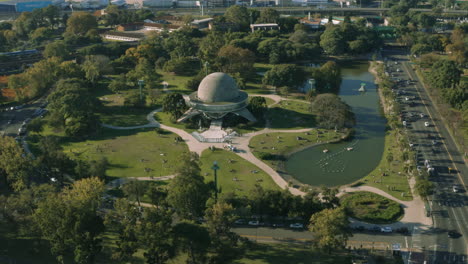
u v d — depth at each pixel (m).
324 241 182.12
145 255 175.12
